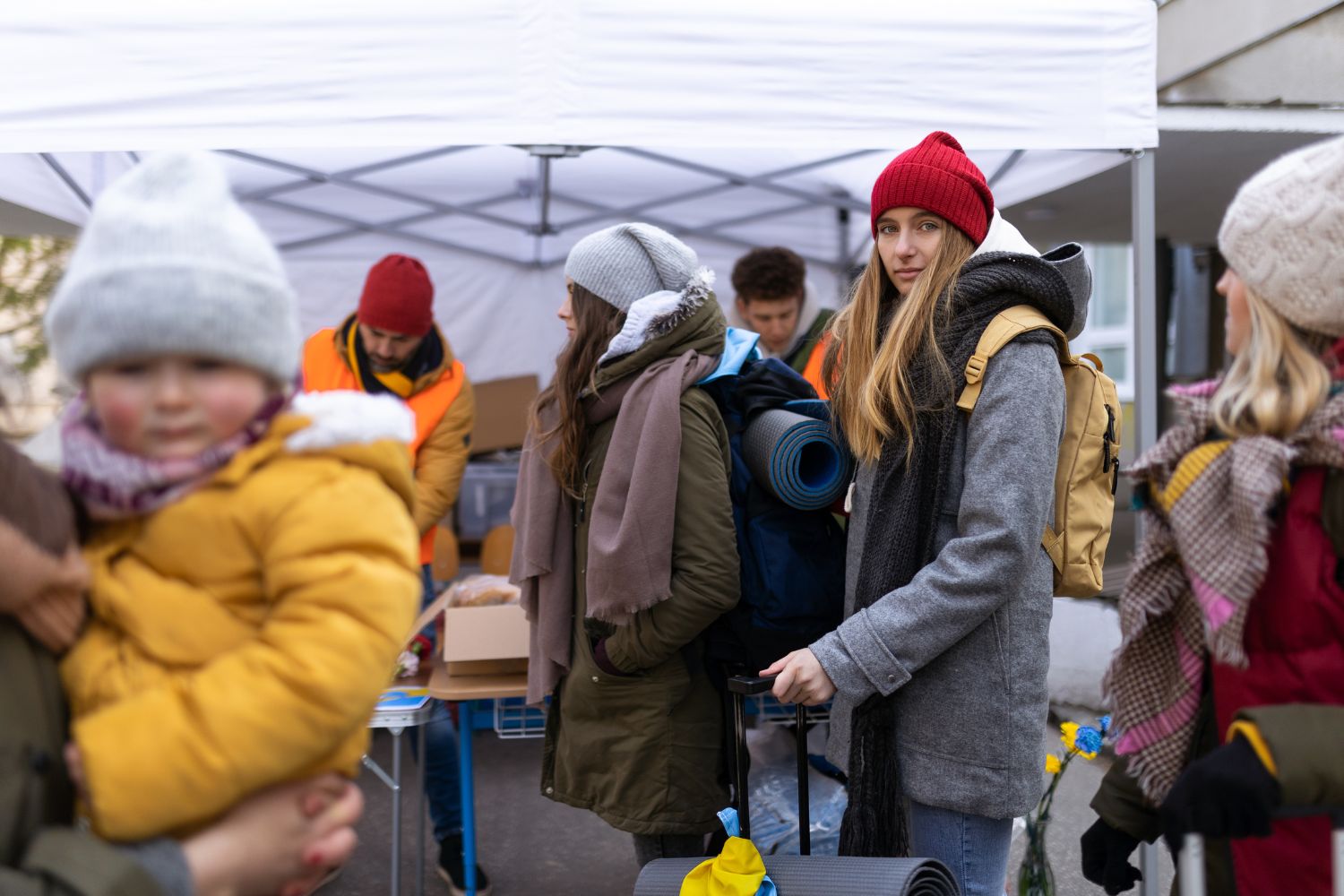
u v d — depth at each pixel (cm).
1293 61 467
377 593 94
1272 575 118
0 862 85
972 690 180
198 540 94
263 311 93
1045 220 602
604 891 321
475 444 568
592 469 218
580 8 283
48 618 91
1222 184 508
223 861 92
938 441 183
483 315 577
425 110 281
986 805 179
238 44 277
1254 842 124
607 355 214
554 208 556
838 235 588
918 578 177
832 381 219
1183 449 128
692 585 201
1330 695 116
